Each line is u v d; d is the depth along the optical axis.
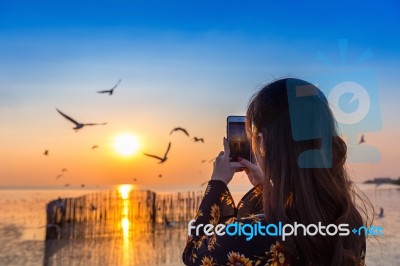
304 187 1.32
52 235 18.84
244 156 1.63
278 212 1.33
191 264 1.43
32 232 21.23
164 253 15.69
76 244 17.59
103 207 22.69
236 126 1.65
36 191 71.88
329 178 1.34
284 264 1.33
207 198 1.52
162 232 20.30
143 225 21.66
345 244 1.36
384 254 9.41
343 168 1.42
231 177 1.61
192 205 24.03
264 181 1.40
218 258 1.38
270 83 1.48
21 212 33.25
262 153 1.42
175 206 23.83
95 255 15.49
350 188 1.44
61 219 20.31
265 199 1.38
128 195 23.83
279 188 1.35
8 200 48.97
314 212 1.31
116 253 15.73
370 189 40.84
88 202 22.59
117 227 20.80
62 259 14.88
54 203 20.28
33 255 15.54
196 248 1.44
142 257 14.98
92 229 20.22
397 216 20.66
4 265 13.89
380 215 19.58
